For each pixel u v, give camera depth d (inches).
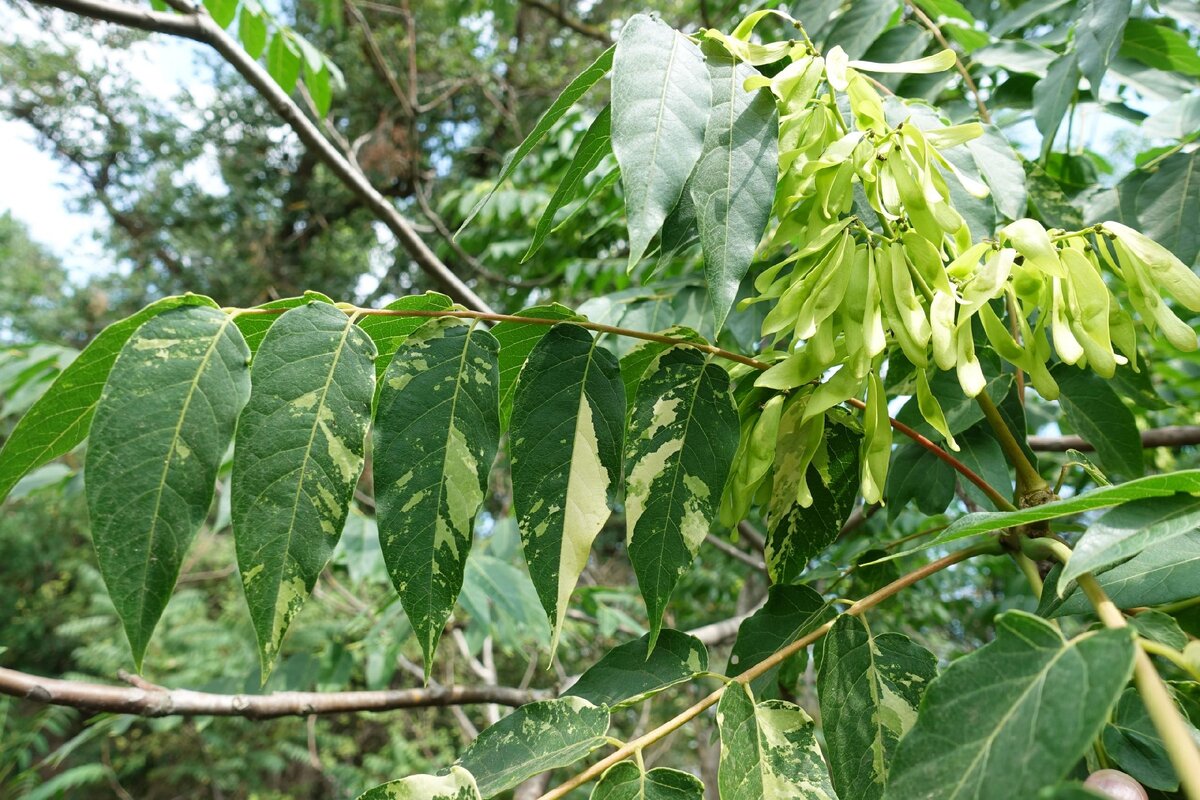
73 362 10.5
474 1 77.5
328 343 11.0
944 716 8.3
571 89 11.7
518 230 55.4
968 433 17.0
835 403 11.4
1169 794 11.3
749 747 10.6
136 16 25.4
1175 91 20.5
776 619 13.2
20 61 159.9
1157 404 18.3
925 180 11.2
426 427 11.3
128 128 175.3
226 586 102.6
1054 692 7.8
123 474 9.7
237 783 107.7
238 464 10.2
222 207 170.7
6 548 146.3
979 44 21.7
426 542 10.9
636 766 10.3
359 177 28.2
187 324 10.5
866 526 38.7
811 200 12.1
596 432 11.7
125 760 105.3
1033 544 12.1
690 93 10.9
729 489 13.5
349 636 44.2
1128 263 11.5
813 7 21.6
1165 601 10.9
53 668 144.6
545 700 11.1
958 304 11.7
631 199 10.2
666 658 11.9
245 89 173.5
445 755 93.7
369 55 55.1
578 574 11.1
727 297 10.5
